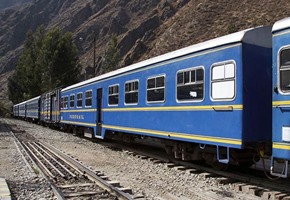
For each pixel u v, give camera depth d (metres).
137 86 14.88
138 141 20.84
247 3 76.75
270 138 9.42
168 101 12.51
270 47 9.62
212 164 11.27
